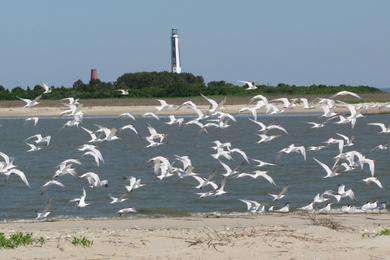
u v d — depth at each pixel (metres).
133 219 30.08
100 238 22.17
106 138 37.19
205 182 33.75
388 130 41.06
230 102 113.56
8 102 127.06
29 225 27.75
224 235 22.31
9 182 43.97
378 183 34.84
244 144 74.31
